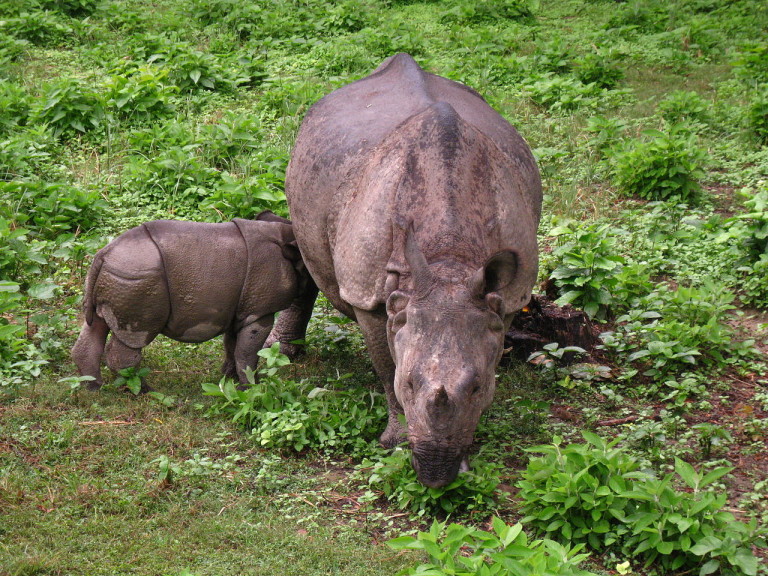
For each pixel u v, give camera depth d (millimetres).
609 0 19969
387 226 5723
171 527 5387
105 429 6414
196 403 6945
